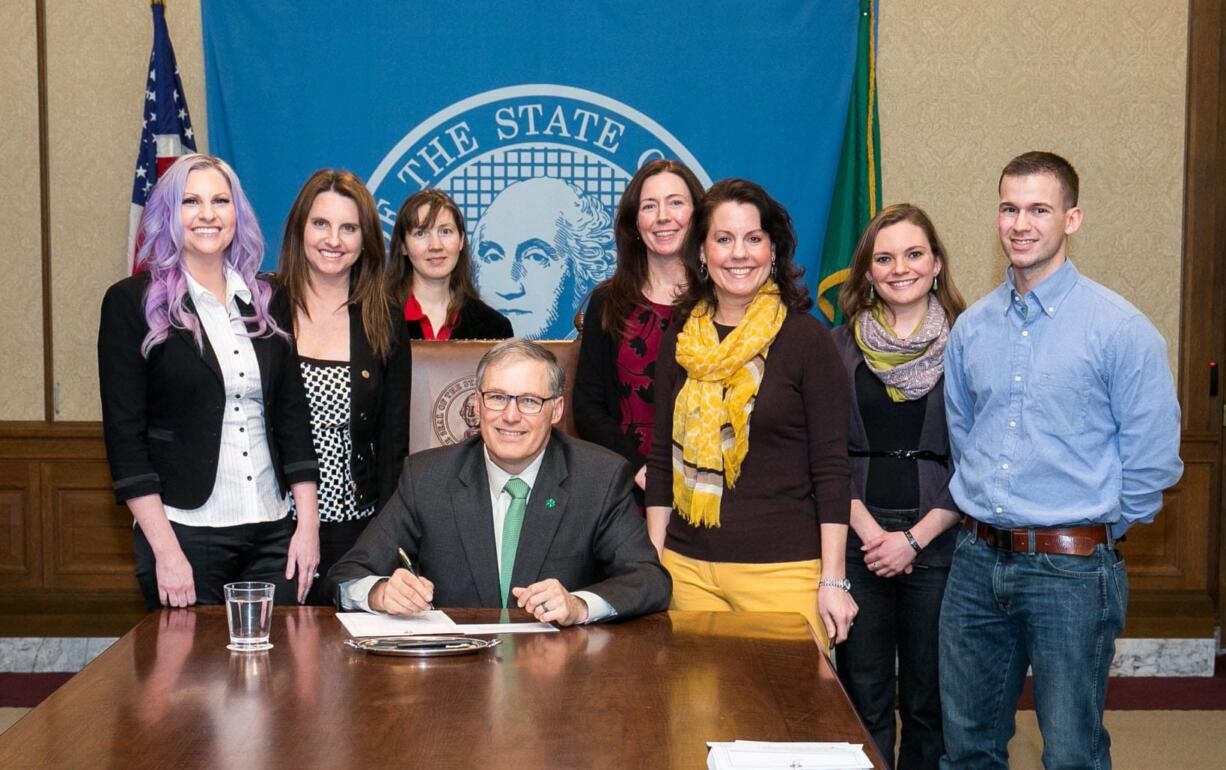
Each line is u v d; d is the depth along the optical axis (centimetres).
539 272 481
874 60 468
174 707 182
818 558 285
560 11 471
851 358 321
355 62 466
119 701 185
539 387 248
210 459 287
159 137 455
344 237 310
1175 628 508
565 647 217
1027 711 466
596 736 169
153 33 471
